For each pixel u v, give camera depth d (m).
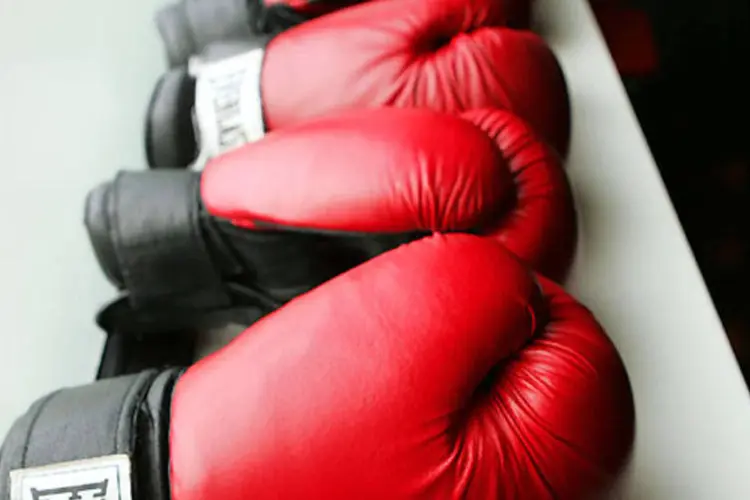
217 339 1.10
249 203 0.87
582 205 1.15
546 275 0.90
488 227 0.86
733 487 0.89
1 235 1.12
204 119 1.07
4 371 1.02
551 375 0.69
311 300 0.73
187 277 0.96
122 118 1.31
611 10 1.78
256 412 0.66
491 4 1.06
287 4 1.19
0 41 1.32
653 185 1.17
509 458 0.65
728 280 1.53
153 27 1.46
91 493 0.68
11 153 1.20
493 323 0.68
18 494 0.68
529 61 1.04
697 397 0.96
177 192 0.94
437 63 1.01
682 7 1.79
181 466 0.67
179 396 0.72
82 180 1.21
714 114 1.73
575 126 1.25
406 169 0.80
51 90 1.30
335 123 0.88
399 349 0.66
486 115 0.94
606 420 0.69
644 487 0.89
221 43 1.13
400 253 0.75
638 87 1.76
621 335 1.02
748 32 1.77
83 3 1.43
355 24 1.05
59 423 0.71
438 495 0.63
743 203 1.62
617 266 1.08
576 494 0.66
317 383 0.66
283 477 0.64
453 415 0.65
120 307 1.01
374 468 0.63
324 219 0.83
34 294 1.09
